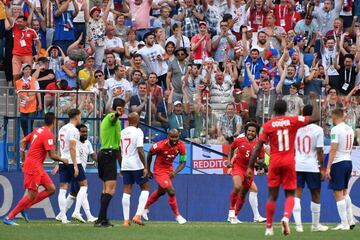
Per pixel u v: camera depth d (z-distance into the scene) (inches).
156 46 2411.4
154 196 1844.2
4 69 2460.6
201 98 2225.6
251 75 2292.1
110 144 1673.2
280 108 1492.4
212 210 2092.8
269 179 1497.3
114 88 2237.9
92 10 2490.2
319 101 2138.3
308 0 2706.7
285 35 2554.1
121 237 1457.9
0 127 2106.3
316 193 1651.1
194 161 2154.3
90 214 1919.3
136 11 2618.1
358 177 2076.8
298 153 1641.2
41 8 2519.7
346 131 1653.5
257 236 1496.1
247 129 1875.0
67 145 1861.5
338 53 2509.8
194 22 2628.0
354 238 1476.4
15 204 2046.0
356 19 2731.3
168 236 1488.7
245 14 2657.5
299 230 1619.1
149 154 1807.3
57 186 2058.3
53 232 1551.4
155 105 2177.7
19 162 2070.6
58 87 2240.4
